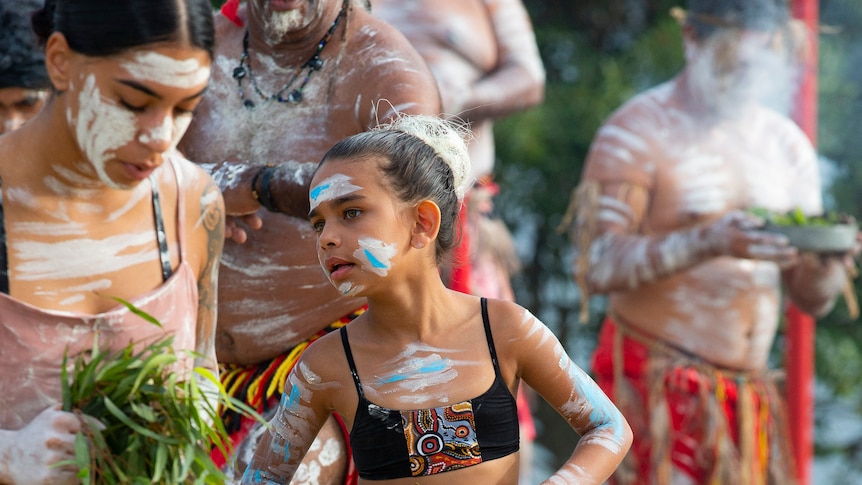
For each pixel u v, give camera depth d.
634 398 16.83
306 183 10.12
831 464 30.27
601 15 29.94
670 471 16.48
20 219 8.24
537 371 8.62
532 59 18.58
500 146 27.48
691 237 16.31
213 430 8.54
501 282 18.30
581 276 17.08
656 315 16.77
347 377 8.52
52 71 8.02
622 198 16.94
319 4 10.73
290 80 10.98
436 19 17.69
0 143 8.31
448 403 8.37
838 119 27.45
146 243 8.68
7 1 11.32
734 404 16.66
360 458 8.48
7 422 8.20
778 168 17.11
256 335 11.01
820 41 27.25
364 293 8.31
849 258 17.33
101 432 8.08
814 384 29.19
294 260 10.91
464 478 8.30
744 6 16.67
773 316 16.94
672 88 17.33
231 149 11.12
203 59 7.99
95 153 8.04
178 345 8.80
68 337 8.27
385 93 10.60
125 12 7.75
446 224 8.52
